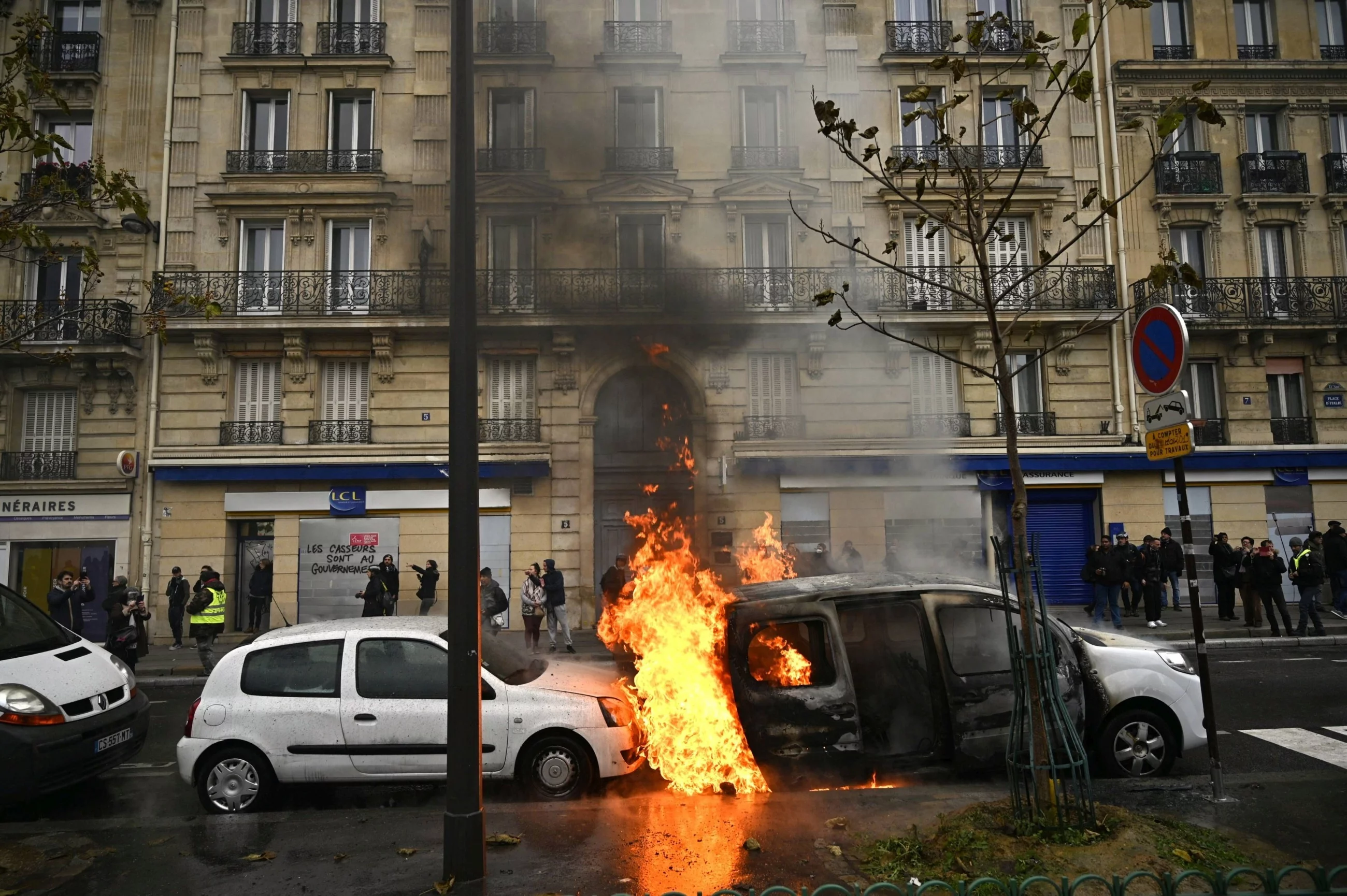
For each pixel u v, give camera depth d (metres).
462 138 4.23
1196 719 5.95
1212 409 19.00
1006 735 5.54
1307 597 13.55
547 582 14.45
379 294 17.80
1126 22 19.16
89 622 17.41
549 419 17.86
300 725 5.86
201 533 17.56
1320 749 6.69
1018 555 4.31
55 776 5.85
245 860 4.44
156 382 17.77
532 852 4.35
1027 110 4.44
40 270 18.03
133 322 17.84
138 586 17.33
